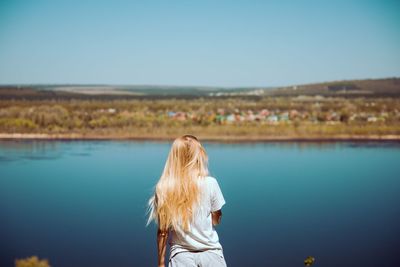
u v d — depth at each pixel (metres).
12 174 26.17
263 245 14.30
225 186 23.56
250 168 28.98
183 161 2.96
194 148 2.98
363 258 12.96
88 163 30.08
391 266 12.15
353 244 14.40
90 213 18.69
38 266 12.55
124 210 19.19
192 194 2.88
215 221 3.03
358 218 17.55
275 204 19.83
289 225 16.56
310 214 18.09
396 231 15.70
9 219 17.52
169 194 2.90
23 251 13.91
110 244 14.70
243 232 15.75
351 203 19.94
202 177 2.94
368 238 15.09
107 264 12.77
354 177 25.81
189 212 2.87
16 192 22.19
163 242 2.97
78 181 24.78
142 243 14.97
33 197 21.33
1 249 14.00
